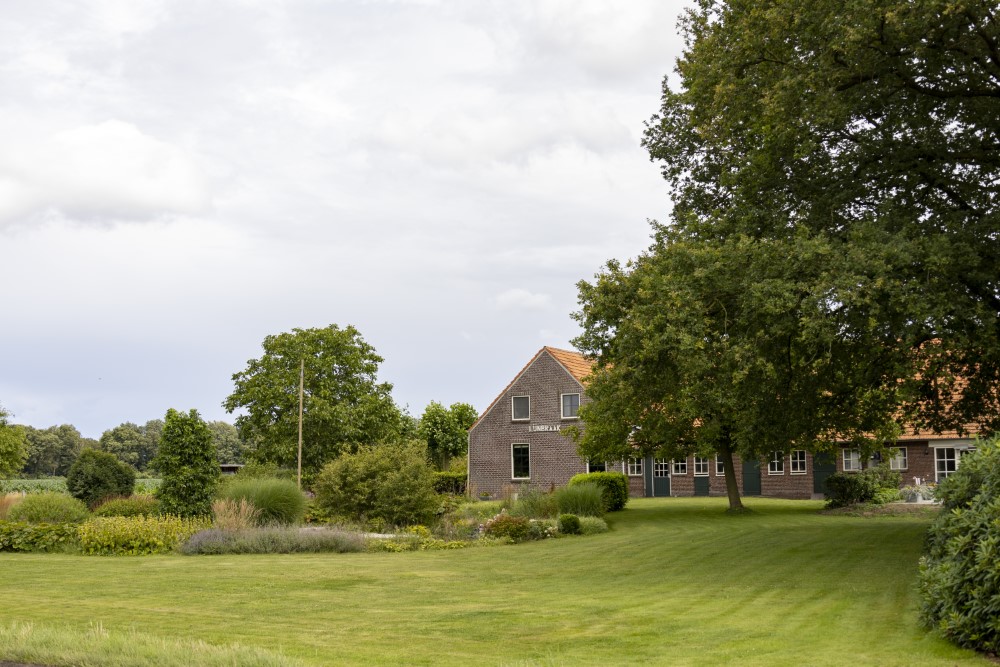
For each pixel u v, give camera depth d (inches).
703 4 755.4
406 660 321.1
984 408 714.8
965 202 674.8
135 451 4247.0
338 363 1798.7
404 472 978.7
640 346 597.9
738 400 629.6
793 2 586.6
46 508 919.7
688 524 1061.8
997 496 333.7
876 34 563.2
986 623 307.0
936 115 660.1
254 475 1397.6
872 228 566.9
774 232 650.2
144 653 280.1
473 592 518.3
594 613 434.9
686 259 608.4
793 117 608.4
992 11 566.3
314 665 293.7
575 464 1633.9
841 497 1192.2
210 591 513.7
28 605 448.5
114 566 645.3
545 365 1680.6
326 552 786.2
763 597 473.1
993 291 624.1
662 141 800.3
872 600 442.3
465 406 2443.4
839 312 562.3
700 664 312.5
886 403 761.0
